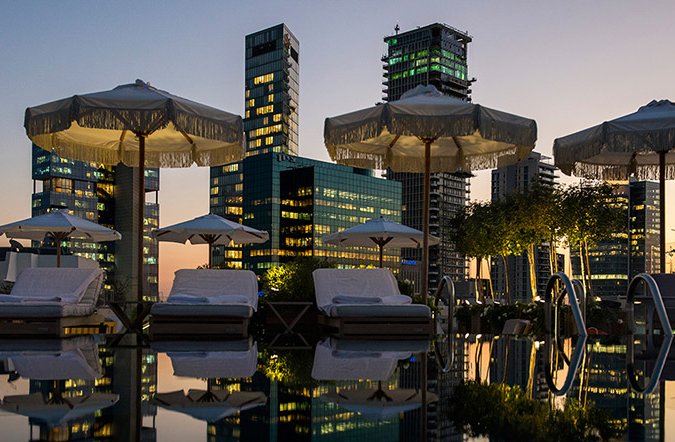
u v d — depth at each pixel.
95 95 8.38
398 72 175.25
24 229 14.55
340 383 4.21
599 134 9.67
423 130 8.42
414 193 161.50
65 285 9.23
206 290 9.48
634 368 5.40
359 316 8.54
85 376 4.43
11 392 3.72
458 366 5.32
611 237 27.83
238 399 3.54
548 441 2.61
